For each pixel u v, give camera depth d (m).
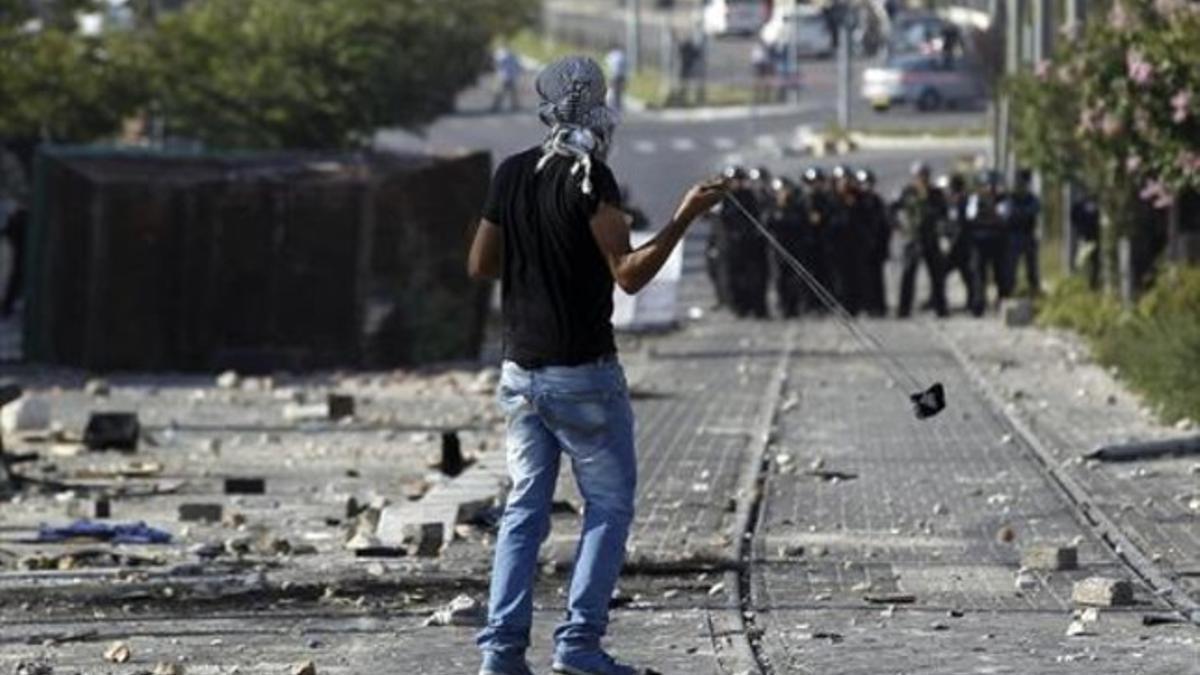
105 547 31.48
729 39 173.75
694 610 25.19
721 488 36.91
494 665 20.25
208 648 23.38
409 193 67.00
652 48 193.38
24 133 80.44
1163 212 71.56
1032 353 65.25
